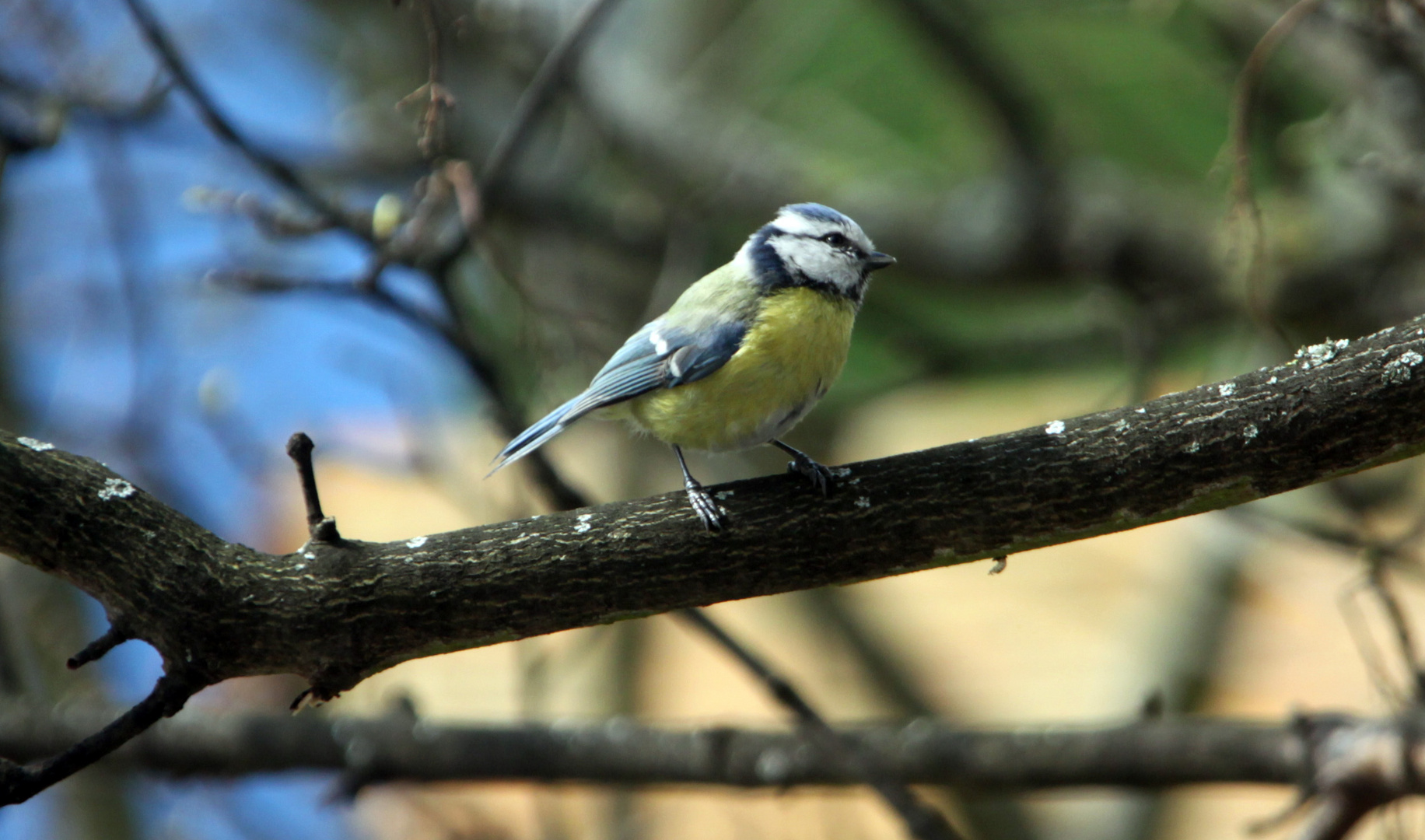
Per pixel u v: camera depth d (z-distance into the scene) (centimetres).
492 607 557
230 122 738
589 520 567
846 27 1348
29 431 1118
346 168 1255
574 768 871
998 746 849
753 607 1495
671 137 1369
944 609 1509
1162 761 813
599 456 1389
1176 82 1252
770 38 1385
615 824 1102
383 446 1057
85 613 1070
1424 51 920
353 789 870
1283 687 1277
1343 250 1089
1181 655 1195
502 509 880
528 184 1254
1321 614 1348
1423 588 917
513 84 1250
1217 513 991
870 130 1395
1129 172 1334
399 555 557
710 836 1145
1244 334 1165
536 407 985
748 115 1384
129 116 895
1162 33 1186
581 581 559
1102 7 1188
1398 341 509
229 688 1135
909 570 575
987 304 1405
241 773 894
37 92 925
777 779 851
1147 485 538
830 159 1402
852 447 1546
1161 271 1205
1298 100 1202
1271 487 529
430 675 1339
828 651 1294
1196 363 1302
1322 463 518
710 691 1400
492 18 1020
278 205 889
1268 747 792
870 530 561
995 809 1146
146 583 537
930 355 1311
